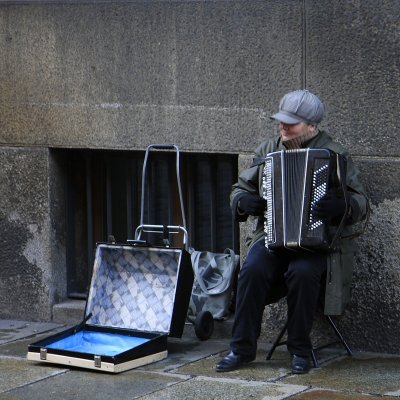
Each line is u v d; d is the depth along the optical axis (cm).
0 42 1884
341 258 1542
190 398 1423
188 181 1845
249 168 1591
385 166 1625
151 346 1605
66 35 1833
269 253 1538
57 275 1912
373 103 1620
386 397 1409
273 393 1435
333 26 1633
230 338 1759
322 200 1476
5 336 1817
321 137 1555
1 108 1897
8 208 1916
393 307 1644
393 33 1595
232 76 1716
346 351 1653
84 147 1845
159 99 1778
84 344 1684
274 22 1675
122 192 1897
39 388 1491
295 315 1528
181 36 1747
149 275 1719
